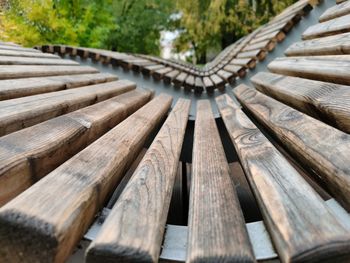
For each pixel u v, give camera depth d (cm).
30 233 70
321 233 70
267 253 80
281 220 77
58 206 78
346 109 113
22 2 775
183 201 251
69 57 486
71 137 127
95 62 476
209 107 296
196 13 1700
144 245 72
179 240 89
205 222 83
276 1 1461
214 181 109
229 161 273
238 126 176
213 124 214
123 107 208
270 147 123
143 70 455
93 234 88
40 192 83
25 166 97
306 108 157
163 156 131
